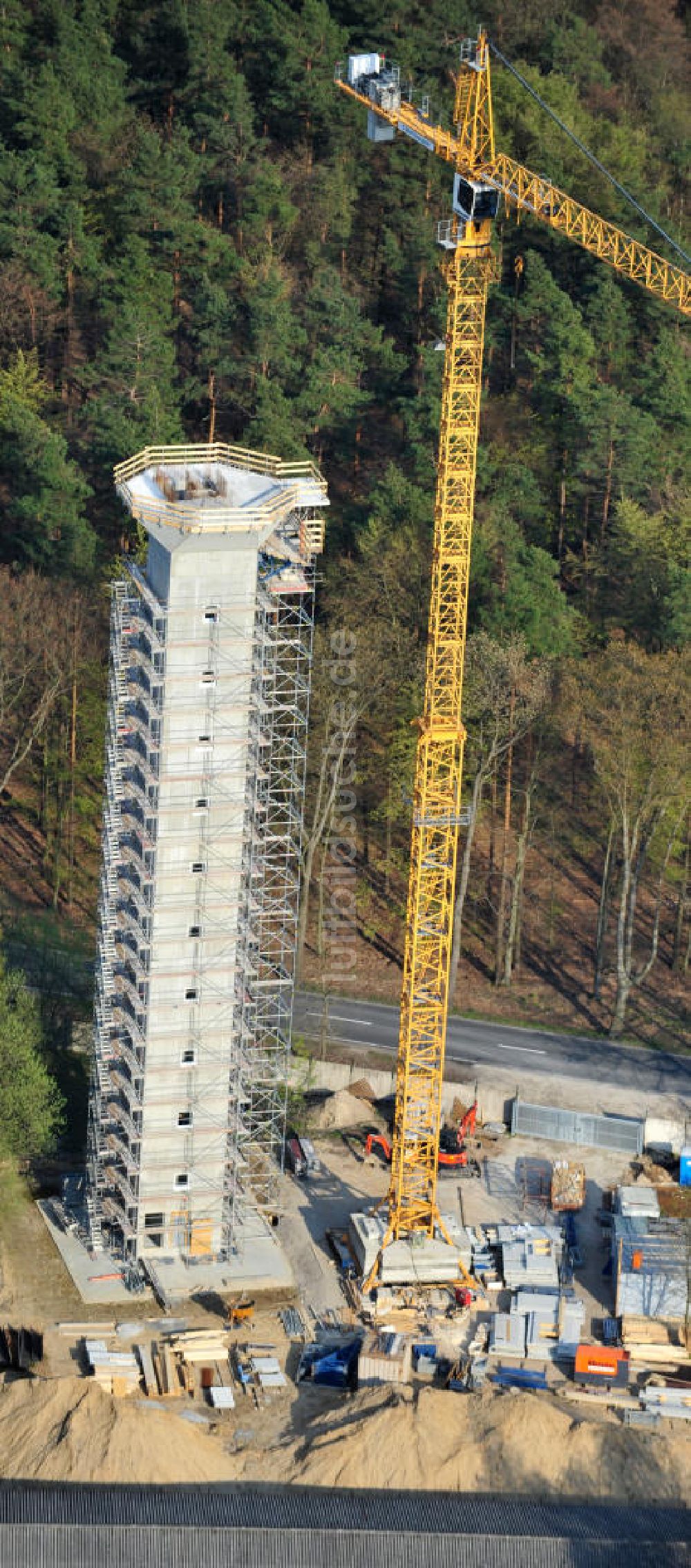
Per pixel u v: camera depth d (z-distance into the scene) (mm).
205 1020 175750
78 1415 161500
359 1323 176750
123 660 173500
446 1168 194750
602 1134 199375
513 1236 184750
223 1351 171625
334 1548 152750
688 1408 169000
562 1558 153125
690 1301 175625
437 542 177875
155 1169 178125
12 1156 186000
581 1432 164125
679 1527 157500
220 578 165500
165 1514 154125
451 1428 163750
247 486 169500
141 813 174125
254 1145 188125
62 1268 179375
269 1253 182375
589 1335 177000
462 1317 177750
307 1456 161875
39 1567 150500
